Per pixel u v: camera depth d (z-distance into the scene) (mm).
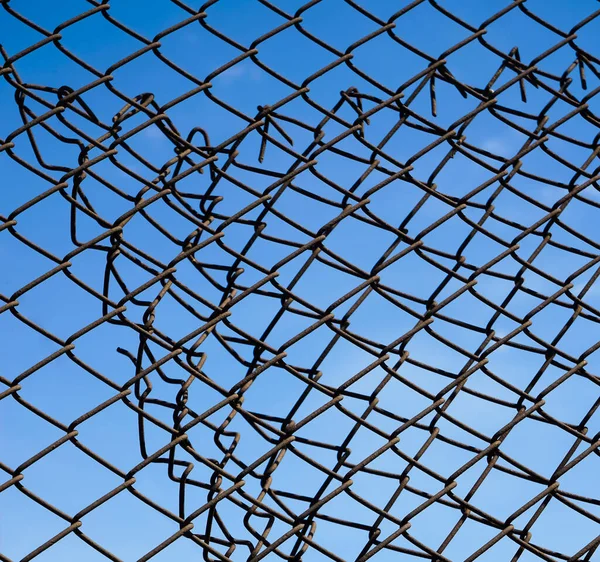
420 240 1638
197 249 1587
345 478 1616
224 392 1598
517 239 1668
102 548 1562
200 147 1605
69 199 1565
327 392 1612
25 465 1543
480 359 1651
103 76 1574
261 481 1611
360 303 1617
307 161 1613
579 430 1689
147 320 1583
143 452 1580
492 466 1652
